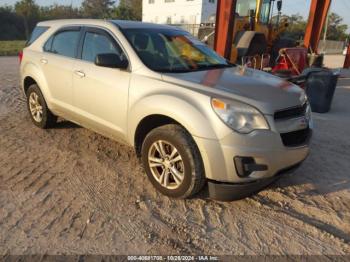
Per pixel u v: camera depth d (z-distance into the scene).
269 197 3.82
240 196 3.42
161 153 3.65
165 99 3.50
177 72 3.98
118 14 56.66
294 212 3.55
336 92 11.00
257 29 12.10
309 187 4.06
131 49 4.07
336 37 63.59
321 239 3.12
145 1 44.50
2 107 7.18
